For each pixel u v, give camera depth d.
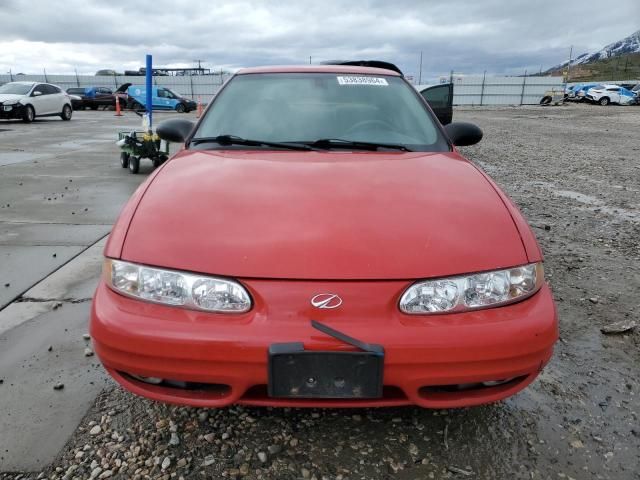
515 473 1.79
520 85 42.00
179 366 1.58
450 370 1.57
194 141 2.57
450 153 2.53
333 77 2.96
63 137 12.86
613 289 3.41
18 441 1.90
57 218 4.98
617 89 38.91
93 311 1.69
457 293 1.60
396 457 1.84
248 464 1.80
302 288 1.55
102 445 1.89
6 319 2.85
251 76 2.98
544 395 2.23
